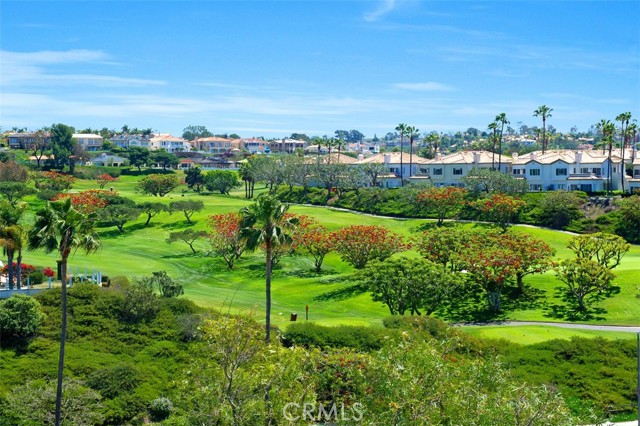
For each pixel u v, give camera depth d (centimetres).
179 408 3744
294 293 8806
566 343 5541
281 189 19488
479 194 14838
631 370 5122
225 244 10556
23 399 4334
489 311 7869
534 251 8138
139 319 5703
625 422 4438
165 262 10869
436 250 8838
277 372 3453
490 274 7694
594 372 5106
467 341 5391
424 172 18400
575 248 9044
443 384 3206
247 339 3588
